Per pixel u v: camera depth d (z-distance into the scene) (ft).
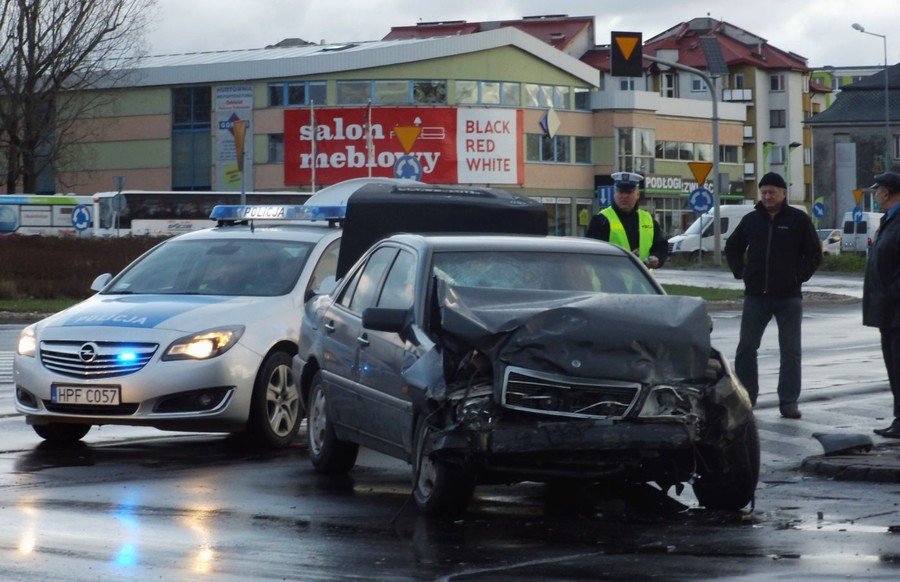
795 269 64.44
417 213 63.87
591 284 45.78
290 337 58.54
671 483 41.52
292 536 38.45
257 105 394.73
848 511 42.09
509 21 562.66
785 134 602.03
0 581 32.45
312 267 61.72
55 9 293.02
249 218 69.26
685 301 40.73
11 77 291.99
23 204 311.06
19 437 61.21
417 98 391.04
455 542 37.65
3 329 147.74
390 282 47.42
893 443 55.42
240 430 57.47
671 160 464.24
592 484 47.50
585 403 39.37
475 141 395.55
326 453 50.21
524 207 64.69
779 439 57.72
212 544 37.19
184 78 400.67
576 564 34.53
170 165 404.36
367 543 37.45
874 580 32.14
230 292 60.75
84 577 32.99
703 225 333.21
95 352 55.52
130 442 60.18
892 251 57.41
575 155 432.66
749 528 39.45
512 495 45.65
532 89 414.62
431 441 40.47
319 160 387.34
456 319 40.01
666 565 34.27
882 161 542.98
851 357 105.50
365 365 46.39
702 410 39.99
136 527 39.68
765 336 129.80
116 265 191.42
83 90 304.91
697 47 583.99
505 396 39.19
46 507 43.11
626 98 438.40
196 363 55.67
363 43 415.85
